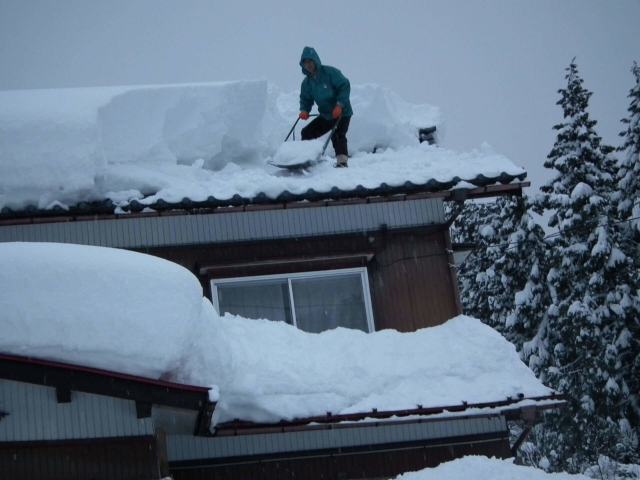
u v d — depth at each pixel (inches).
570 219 772.0
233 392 317.1
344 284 400.8
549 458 636.7
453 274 405.7
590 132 828.0
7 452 271.6
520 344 836.6
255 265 390.6
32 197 366.0
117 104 408.5
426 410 333.1
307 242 400.2
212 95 429.1
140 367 272.4
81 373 266.5
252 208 379.6
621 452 647.1
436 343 366.9
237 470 360.8
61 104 401.7
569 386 751.1
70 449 275.3
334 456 369.1
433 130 515.5
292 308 391.9
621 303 730.8
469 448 381.1
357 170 420.5
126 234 384.5
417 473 291.3
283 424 320.8
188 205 371.6
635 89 797.9
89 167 369.4
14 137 375.6
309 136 470.3
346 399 332.2
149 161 407.5
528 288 824.3
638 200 758.5
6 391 274.1
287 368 335.6
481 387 346.6
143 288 283.1
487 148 437.4
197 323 295.4
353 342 358.9
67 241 378.6
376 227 406.0
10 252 280.8
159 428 296.5
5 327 267.0
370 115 472.7
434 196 392.8
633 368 717.3
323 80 455.2
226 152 436.5
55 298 273.0
